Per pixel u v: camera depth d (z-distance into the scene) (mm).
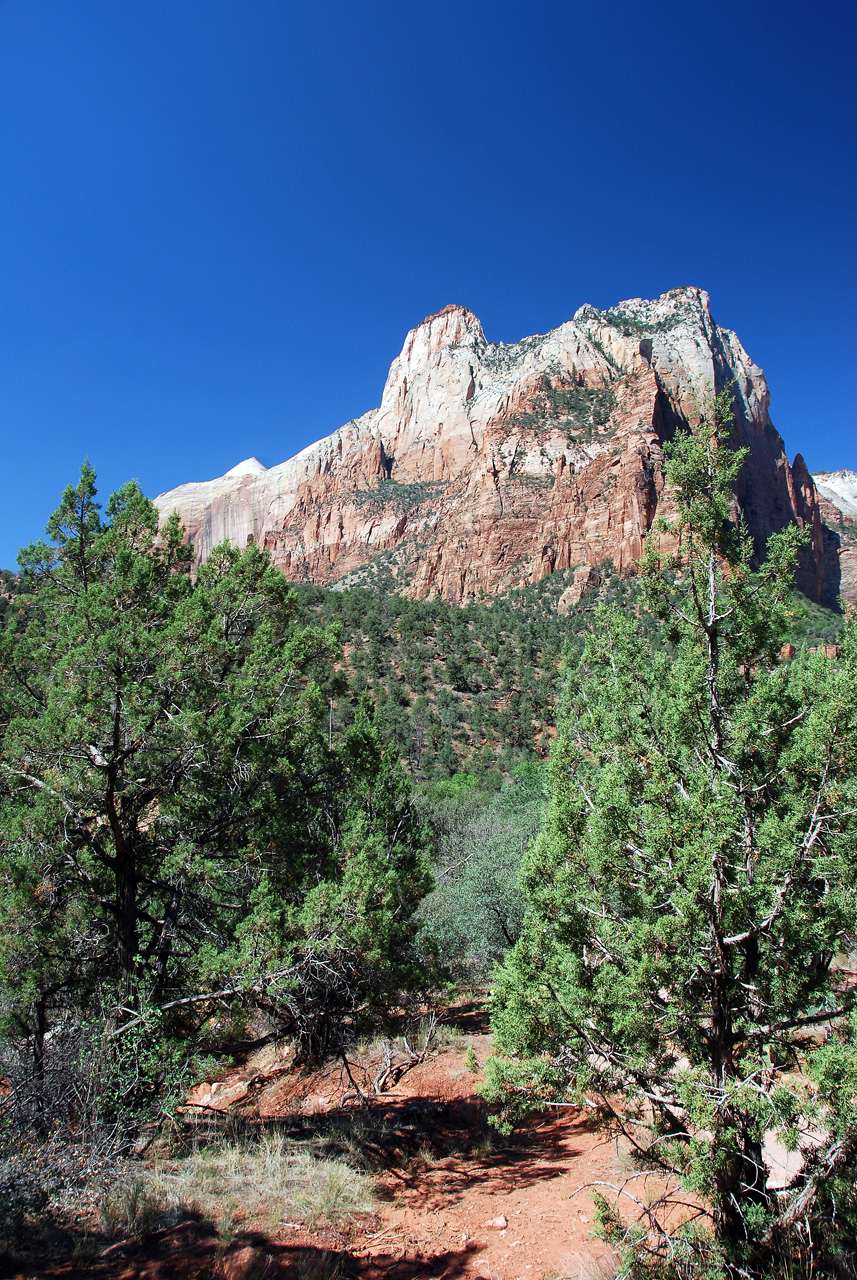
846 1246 4691
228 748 9234
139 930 11086
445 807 27938
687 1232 4918
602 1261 5594
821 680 5785
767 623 5594
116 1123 7539
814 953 5062
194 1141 8312
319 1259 5871
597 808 5586
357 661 73250
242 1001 8375
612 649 6469
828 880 5023
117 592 9414
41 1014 8719
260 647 10508
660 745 5711
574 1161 8141
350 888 8688
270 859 9758
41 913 8492
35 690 10156
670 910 5305
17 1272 5156
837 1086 4340
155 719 8977
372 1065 12070
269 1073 12797
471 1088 10773
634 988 4934
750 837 5129
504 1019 5680
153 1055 8039
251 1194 7027
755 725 5309
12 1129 6895
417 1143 9117
